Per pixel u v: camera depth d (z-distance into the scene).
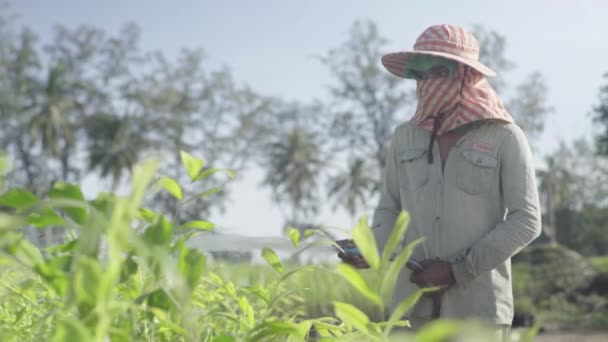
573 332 10.66
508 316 2.35
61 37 56.81
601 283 13.54
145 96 57.69
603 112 40.84
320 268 0.83
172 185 0.78
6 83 54.75
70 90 56.53
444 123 2.39
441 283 2.27
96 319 0.49
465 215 2.37
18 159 54.28
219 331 0.98
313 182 61.44
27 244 0.58
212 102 58.25
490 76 2.35
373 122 55.72
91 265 0.45
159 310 0.62
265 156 61.69
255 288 0.99
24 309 0.92
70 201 0.48
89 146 56.75
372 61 54.75
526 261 14.98
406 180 2.54
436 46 2.40
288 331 0.71
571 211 61.47
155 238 0.63
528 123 54.84
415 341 0.39
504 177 2.35
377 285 0.57
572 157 60.59
